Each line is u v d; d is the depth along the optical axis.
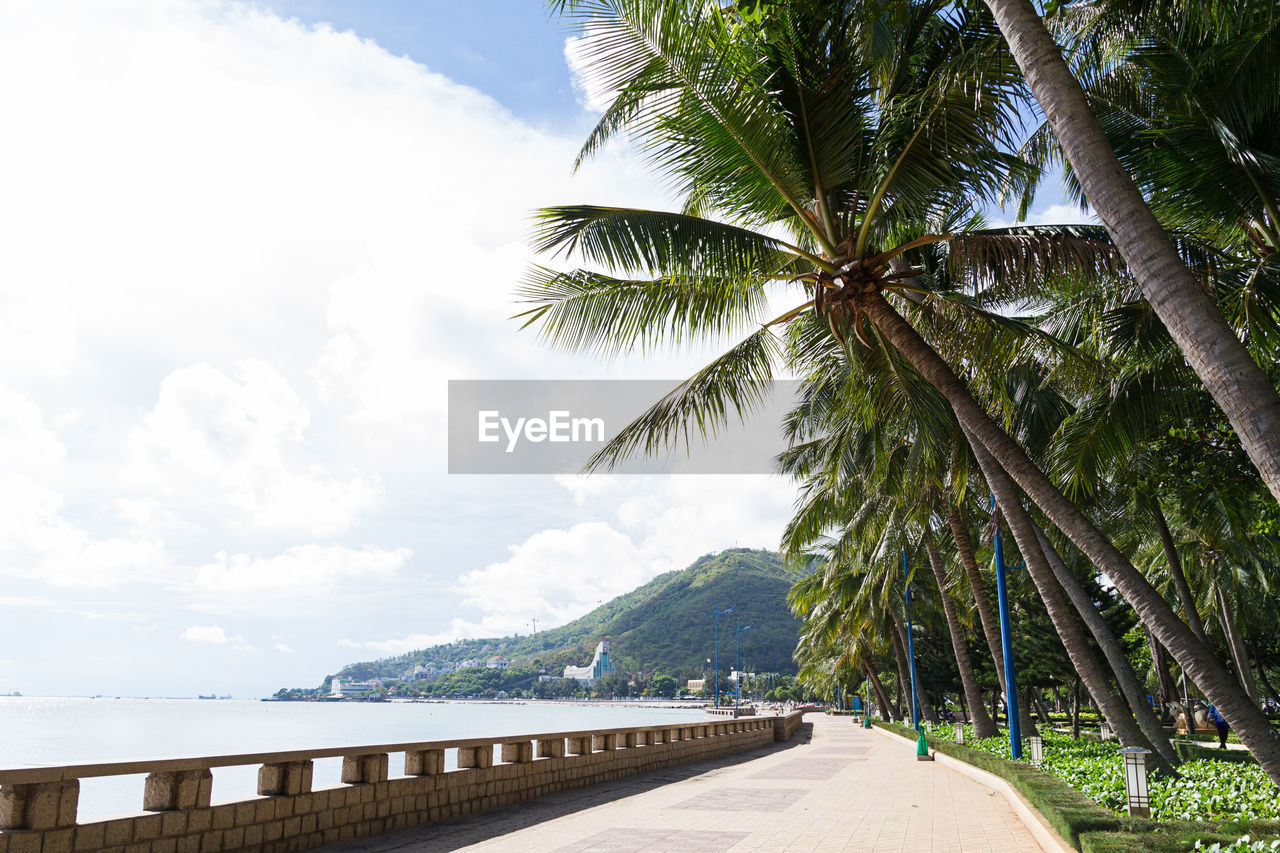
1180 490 14.40
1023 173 13.02
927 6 10.38
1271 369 11.95
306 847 9.05
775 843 9.79
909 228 13.28
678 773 19.58
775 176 9.98
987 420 9.39
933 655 49.78
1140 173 11.61
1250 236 12.60
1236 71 10.30
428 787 11.33
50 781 6.54
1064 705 70.75
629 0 8.62
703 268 10.33
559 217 9.86
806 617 57.03
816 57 9.84
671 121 9.56
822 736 38.78
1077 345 14.54
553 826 11.10
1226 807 10.29
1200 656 7.58
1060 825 8.30
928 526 26.92
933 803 13.67
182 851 7.57
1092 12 11.41
